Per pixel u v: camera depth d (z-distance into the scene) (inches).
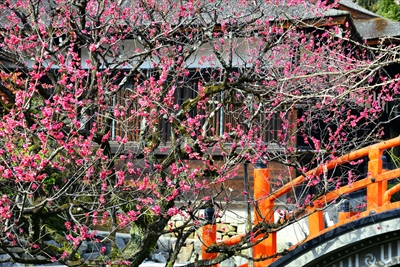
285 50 420.5
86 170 249.4
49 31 323.9
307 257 320.5
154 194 290.8
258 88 335.6
